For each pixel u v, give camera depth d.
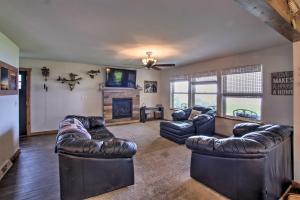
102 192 2.12
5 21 2.38
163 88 7.72
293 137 2.37
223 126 4.97
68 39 3.18
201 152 2.27
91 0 1.84
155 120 7.48
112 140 2.17
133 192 2.19
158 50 4.02
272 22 1.69
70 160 1.96
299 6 1.77
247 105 4.41
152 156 3.41
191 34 2.91
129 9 2.04
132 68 7.15
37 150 3.80
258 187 1.81
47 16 2.22
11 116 3.22
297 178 2.34
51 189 2.29
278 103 3.73
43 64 5.29
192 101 6.09
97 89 6.32
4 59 2.94
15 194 2.17
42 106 5.30
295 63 2.33
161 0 1.84
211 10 2.07
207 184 2.28
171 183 2.41
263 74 3.99
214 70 5.20
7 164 2.88
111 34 2.91
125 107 6.90
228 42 3.38
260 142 1.84
